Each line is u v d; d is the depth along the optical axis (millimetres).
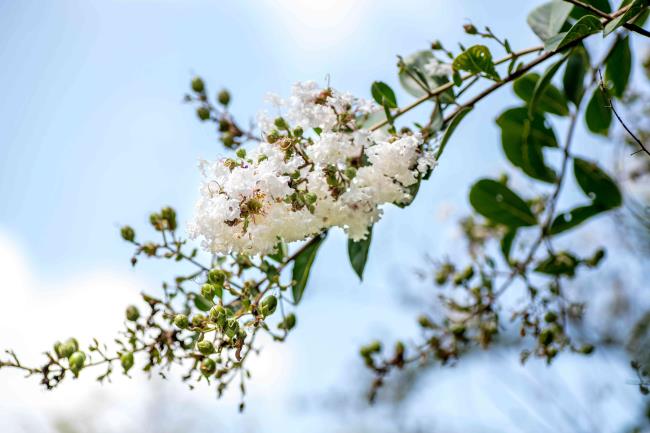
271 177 789
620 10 851
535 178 1040
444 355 1006
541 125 1031
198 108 961
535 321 989
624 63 1004
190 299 891
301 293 920
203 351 789
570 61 1008
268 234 803
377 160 817
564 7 918
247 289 843
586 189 1056
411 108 881
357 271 897
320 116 820
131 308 861
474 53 872
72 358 817
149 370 855
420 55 931
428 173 858
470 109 880
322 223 824
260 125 824
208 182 800
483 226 1167
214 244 805
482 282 1018
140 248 888
